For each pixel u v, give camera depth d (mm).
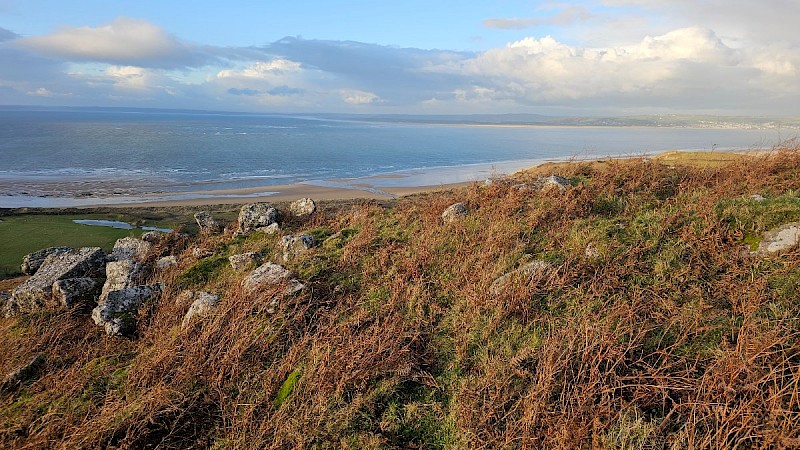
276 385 5359
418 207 10906
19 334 7258
